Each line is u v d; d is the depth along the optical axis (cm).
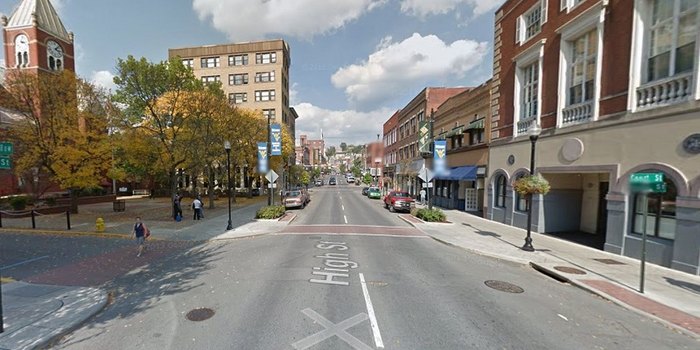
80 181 1728
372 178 6262
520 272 782
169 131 1859
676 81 793
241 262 842
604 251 976
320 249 998
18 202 1970
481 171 1809
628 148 905
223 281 680
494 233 1289
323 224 1557
